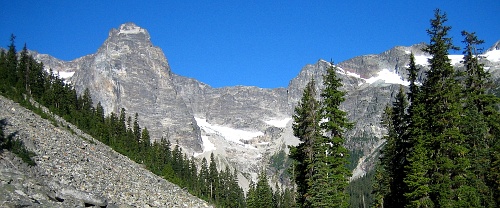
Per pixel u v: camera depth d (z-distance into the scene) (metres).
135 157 110.00
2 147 47.47
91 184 52.97
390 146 59.06
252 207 128.75
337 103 54.41
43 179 42.16
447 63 48.25
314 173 53.66
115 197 52.41
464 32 53.69
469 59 53.53
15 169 41.56
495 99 52.31
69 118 106.88
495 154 48.00
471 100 51.16
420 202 46.56
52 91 123.12
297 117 55.69
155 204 58.59
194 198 79.44
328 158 52.41
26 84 118.75
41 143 62.09
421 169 46.62
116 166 72.88
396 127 57.09
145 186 68.62
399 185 57.16
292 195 60.12
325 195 50.62
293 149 57.44
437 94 47.22
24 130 65.38
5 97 88.00
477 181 47.28
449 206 44.72
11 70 119.81
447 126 47.22
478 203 44.81
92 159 67.88
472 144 49.81
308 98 54.31
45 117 85.75
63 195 38.78
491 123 51.34
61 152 61.88
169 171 113.75
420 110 49.59
